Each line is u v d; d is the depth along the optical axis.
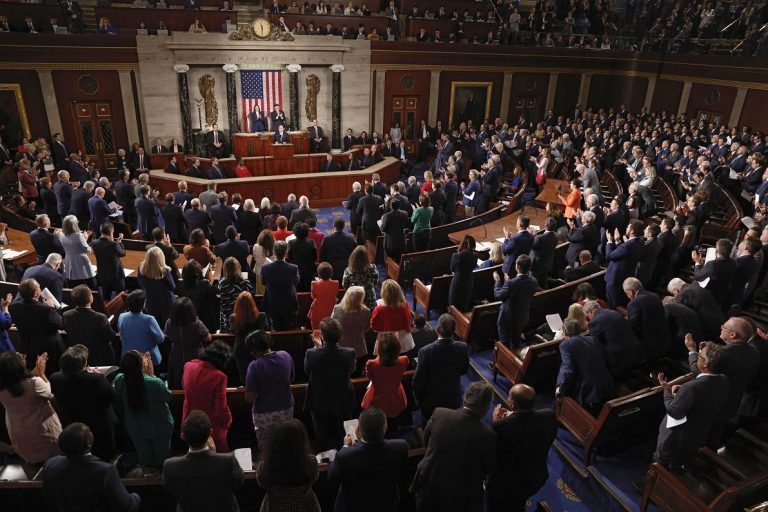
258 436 4.63
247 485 4.02
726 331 4.95
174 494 3.26
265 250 7.32
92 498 3.24
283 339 6.13
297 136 18.81
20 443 4.40
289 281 6.44
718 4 20.69
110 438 4.66
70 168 14.62
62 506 3.27
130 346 5.29
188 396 4.35
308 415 5.55
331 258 8.26
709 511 4.20
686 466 4.88
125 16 17.70
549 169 17.27
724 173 12.96
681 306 6.31
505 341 7.16
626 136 17.92
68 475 3.23
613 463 5.63
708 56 19.88
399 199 10.91
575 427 5.63
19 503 3.76
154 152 18.09
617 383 6.23
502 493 4.04
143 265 6.30
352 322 5.58
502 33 22.19
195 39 17.72
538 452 3.89
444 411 3.75
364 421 3.42
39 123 16.91
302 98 19.92
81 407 4.34
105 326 5.54
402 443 3.53
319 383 4.68
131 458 5.32
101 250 7.80
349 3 21.09
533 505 5.12
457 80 22.00
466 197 13.50
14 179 14.68
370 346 6.22
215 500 3.26
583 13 23.64
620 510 5.11
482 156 18.56
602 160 16.69
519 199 13.28
